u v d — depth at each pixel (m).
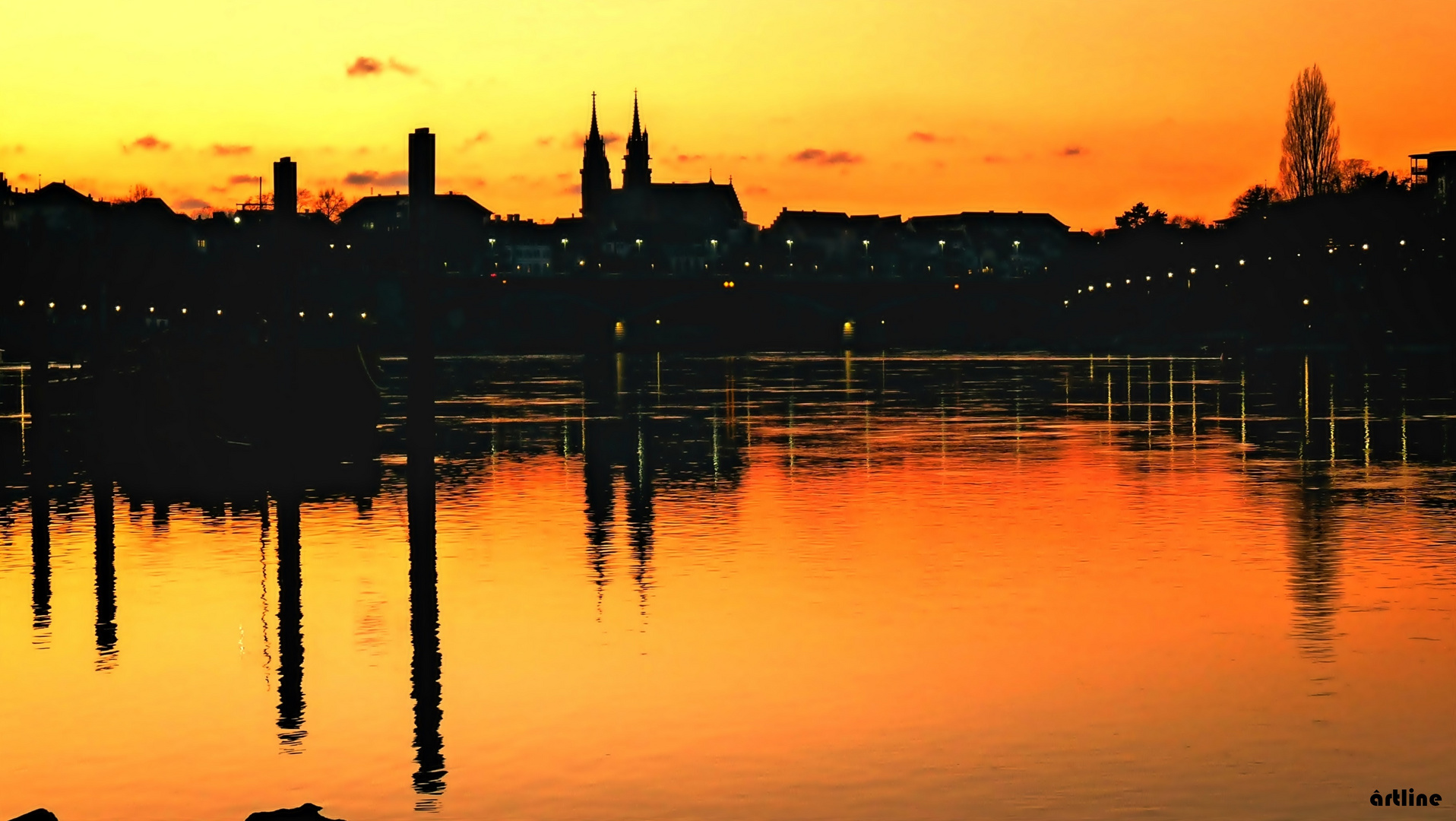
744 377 157.62
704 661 29.83
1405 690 27.25
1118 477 59.53
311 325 147.75
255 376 78.88
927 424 88.94
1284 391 119.06
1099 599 35.00
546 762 24.20
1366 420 88.50
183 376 78.38
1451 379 131.75
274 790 23.38
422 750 24.91
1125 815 21.66
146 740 25.73
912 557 40.66
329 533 46.78
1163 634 31.55
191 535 46.66
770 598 35.53
